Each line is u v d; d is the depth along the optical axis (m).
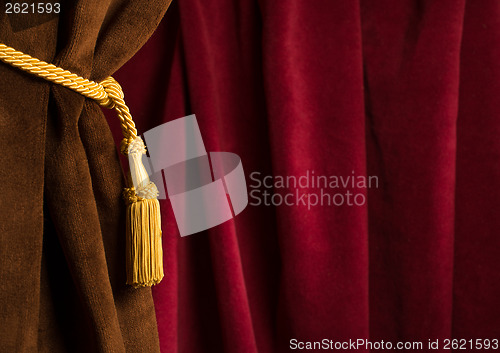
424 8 1.04
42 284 0.78
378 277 1.10
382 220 1.09
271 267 1.07
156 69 1.01
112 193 0.77
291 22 1.00
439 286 1.06
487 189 1.10
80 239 0.73
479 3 1.08
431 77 1.04
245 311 0.98
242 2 1.03
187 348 1.05
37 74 0.69
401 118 1.06
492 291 1.11
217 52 1.02
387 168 1.08
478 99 1.09
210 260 1.04
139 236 0.74
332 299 1.03
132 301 0.78
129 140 0.77
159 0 0.78
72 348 0.79
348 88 1.03
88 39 0.71
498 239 1.10
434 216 1.05
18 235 0.69
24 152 0.69
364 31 1.07
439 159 1.04
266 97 1.00
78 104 0.72
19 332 0.70
